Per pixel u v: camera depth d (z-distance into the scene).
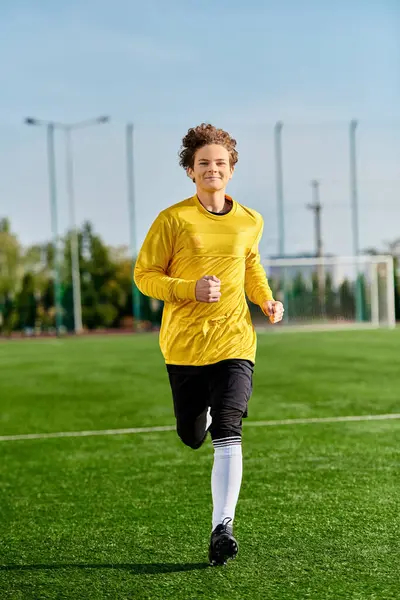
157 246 3.65
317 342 21.20
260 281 3.93
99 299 32.78
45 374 13.84
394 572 3.32
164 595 3.12
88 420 8.20
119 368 14.76
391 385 10.83
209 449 6.39
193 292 3.40
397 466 5.50
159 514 4.37
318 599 3.04
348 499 4.57
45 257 33.66
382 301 30.17
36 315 33.28
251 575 3.32
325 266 30.30
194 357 3.60
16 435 7.33
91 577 3.35
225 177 3.64
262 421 7.69
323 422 7.57
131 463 5.88
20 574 3.41
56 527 4.15
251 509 4.38
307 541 3.77
